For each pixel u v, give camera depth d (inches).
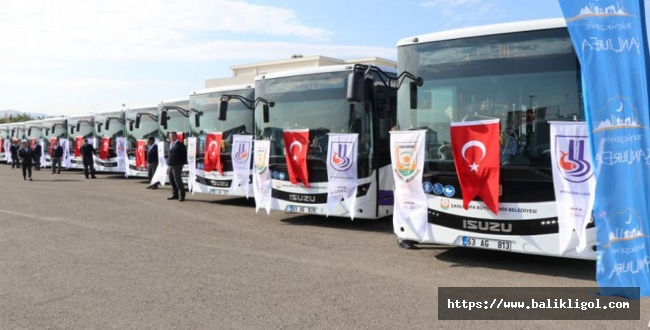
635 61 206.8
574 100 240.2
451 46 273.3
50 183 844.6
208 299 222.2
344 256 303.1
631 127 205.9
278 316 200.4
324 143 396.8
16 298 226.1
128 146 823.7
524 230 247.6
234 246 334.0
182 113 694.5
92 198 617.3
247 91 524.4
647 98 207.3
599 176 204.7
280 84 423.8
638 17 207.3
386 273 263.3
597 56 204.4
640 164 207.5
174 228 403.5
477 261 288.2
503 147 254.2
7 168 1352.1
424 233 281.0
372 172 384.2
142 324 193.3
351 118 386.9
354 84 323.3
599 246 207.3
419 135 281.3
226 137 528.7
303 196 403.5
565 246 237.8
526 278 252.8
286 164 413.4
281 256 304.0
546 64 247.8
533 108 248.8
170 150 592.7
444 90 274.7
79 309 211.0
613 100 204.5
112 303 218.2
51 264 287.1
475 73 265.3
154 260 295.6
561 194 238.7
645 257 207.8
